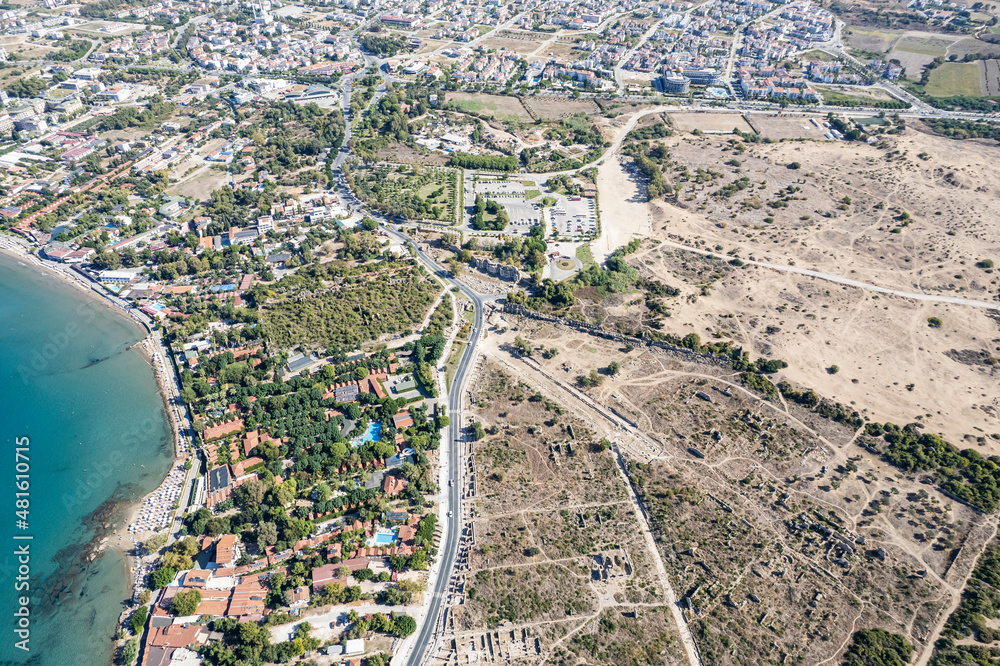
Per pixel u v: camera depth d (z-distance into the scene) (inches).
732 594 7721.5
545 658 7160.4
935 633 7234.3
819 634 7263.8
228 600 7618.1
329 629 7406.5
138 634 7396.7
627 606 7667.3
